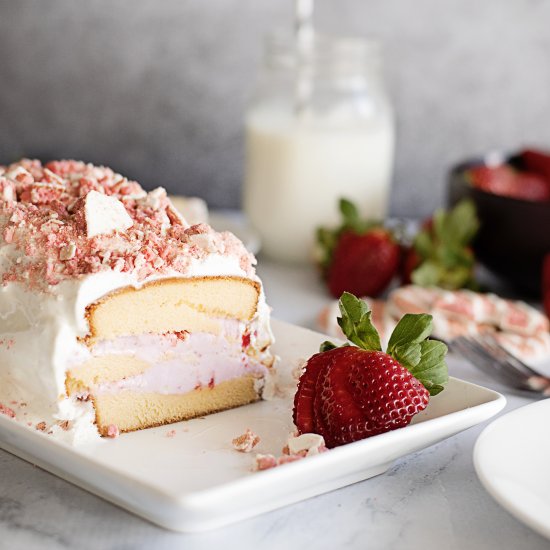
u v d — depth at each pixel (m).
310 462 0.63
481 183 0.97
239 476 0.66
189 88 1.07
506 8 1.08
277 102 0.96
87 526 0.64
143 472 0.66
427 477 0.68
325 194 0.95
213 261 0.70
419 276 0.90
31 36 1.04
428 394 0.67
